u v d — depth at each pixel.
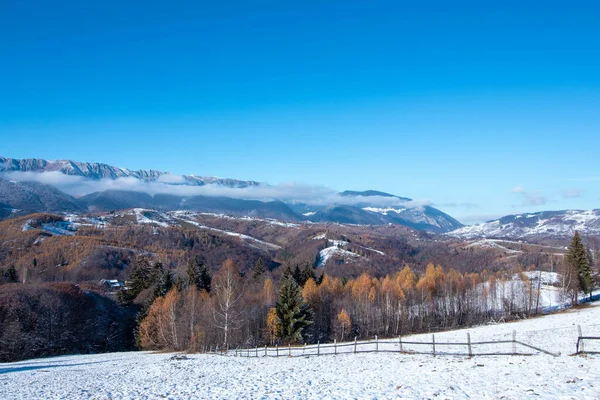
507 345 41.50
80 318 94.25
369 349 47.97
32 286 95.81
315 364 35.75
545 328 57.91
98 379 32.69
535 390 17.30
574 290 98.75
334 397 19.39
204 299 80.25
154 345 78.81
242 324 74.25
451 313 105.31
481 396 17.33
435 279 117.31
